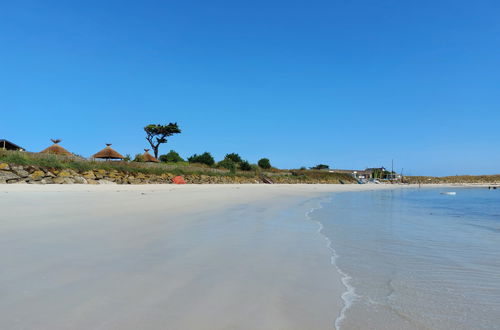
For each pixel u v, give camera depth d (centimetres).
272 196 2294
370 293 363
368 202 2250
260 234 714
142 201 1315
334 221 1046
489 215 1446
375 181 10069
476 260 546
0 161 2192
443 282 416
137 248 526
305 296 344
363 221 1077
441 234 840
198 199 1571
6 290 322
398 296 356
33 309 280
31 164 2334
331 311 305
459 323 288
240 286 365
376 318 292
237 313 289
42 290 325
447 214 1462
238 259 488
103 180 2769
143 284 356
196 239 623
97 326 253
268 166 6975
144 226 743
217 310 294
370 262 511
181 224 803
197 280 379
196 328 256
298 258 514
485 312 316
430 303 338
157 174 3472
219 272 416
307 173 7519
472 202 2528
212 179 4234
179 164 4612
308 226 889
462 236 814
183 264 445
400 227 953
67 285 342
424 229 927
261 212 1190
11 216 786
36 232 612
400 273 454
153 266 429
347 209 1576
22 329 244
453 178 13988
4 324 251
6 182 2103
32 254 459
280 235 715
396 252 598
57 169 2484
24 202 1083
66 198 1288
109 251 498
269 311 298
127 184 2916
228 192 2344
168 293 332
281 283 383
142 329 250
